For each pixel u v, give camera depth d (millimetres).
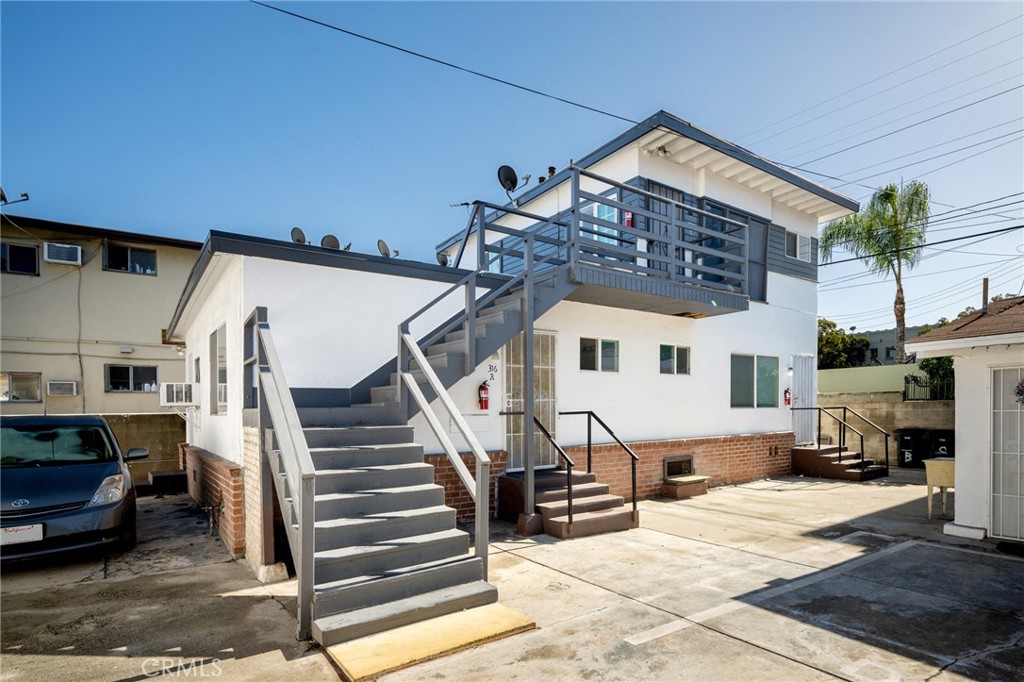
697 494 9586
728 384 11109
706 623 4027
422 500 4840
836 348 26594
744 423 11375
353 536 4281
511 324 6770
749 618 4125
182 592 4719
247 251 5695
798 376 12680
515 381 8023
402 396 5750
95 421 7113
